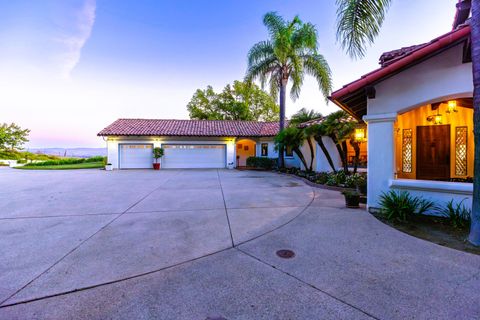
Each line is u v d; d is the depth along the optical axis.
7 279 2.93
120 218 5.73
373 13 5.57
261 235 4.50
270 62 15.61
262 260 3.43
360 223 5.09
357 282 2.78
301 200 7.61
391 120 5.55
